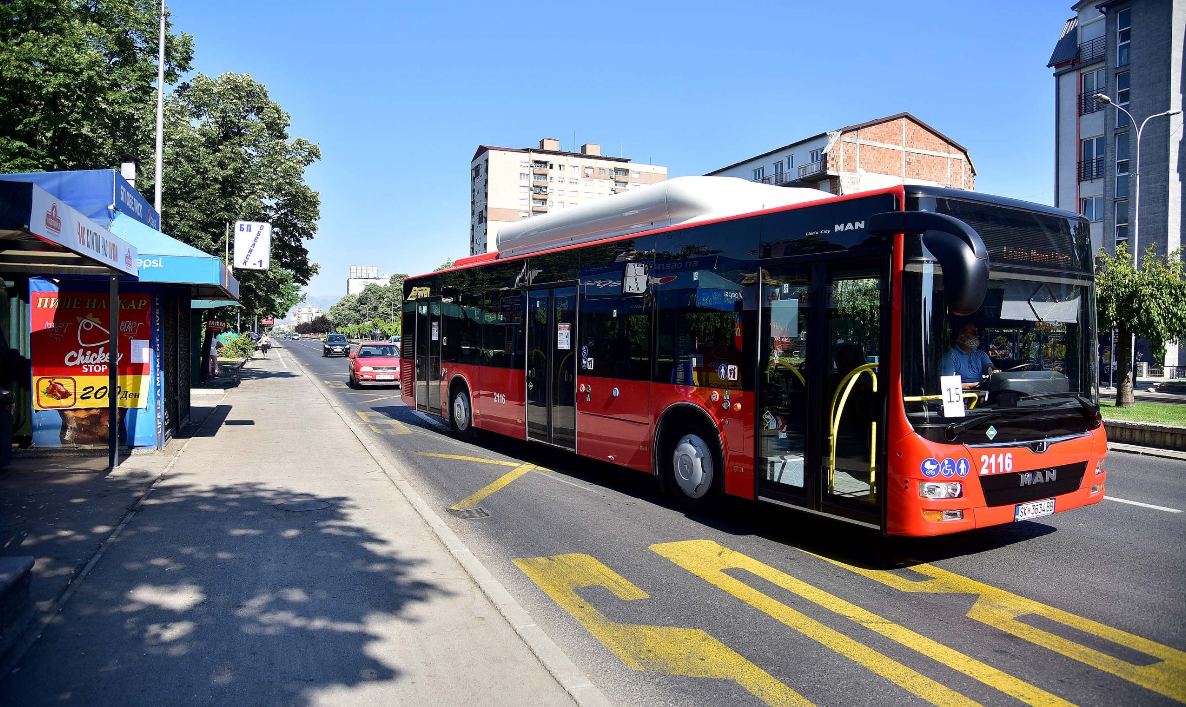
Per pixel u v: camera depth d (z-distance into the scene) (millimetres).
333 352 57094
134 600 4730
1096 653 4293
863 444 5656
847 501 5785
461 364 12594
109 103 18625
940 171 58656
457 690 3637
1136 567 5918
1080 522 7387
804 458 6172
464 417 12555
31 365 9977
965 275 4863
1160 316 16031
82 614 4488
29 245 7008
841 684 3898
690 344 7473
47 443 10102
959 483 5336
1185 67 32500
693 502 7562
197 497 7578
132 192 11539
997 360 5723
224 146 26703
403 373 15562
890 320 5449
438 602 4809
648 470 8062
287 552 5785
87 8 20516
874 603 5117
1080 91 37688
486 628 4406
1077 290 6309
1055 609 5000
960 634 4574
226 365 37406
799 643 4434
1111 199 35469
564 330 9625
